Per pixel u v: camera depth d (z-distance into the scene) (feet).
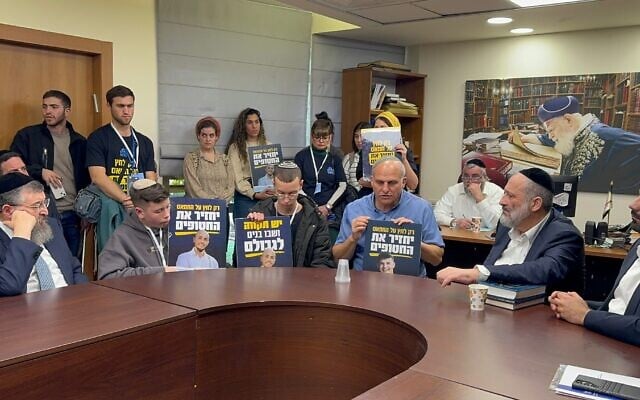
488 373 4.54
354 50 17.85
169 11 14.03
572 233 7.17
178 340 5.87
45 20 11.93
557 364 4.74
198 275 7.50
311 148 13.94
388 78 18.71
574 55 16.03
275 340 6.61
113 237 7.85
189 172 13.57
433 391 4.20
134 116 13.74
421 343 5.48
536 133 16.80
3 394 4.50
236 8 15.20
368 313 6.28
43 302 6.06
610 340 5.36
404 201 9.11
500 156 17.49
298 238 8.84
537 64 16.67
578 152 16.15
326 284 7.25
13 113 12.00
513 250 7.76
